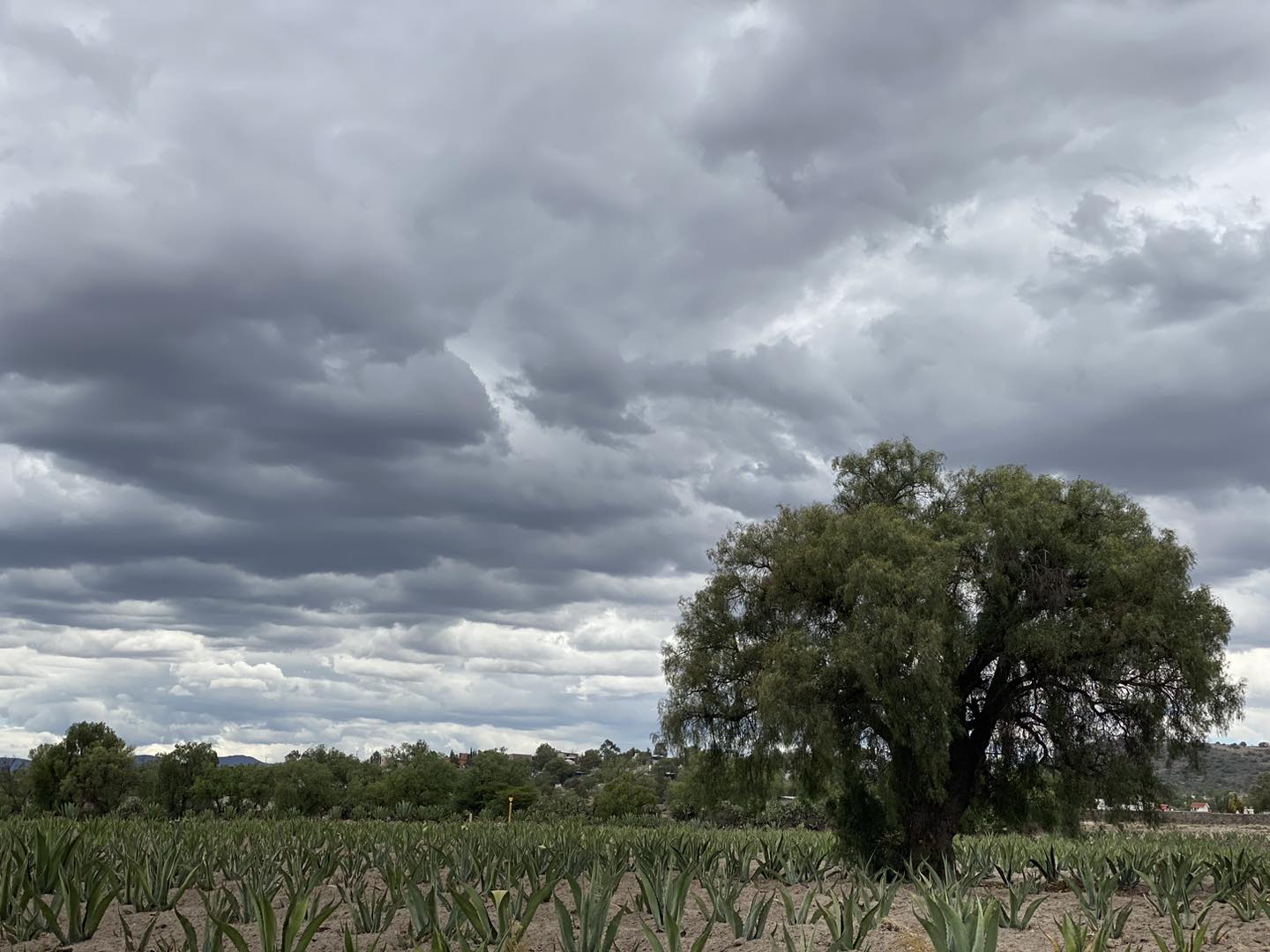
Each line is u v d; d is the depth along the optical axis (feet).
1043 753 106.42
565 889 62.69
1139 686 97.71
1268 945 43.19
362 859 73.46
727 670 105.60
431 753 393.70
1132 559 94.89
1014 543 98.12
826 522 104.47
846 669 94.68
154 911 53.42
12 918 45.21
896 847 99.19
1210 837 183.83
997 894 67.72
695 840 85.30
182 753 329.72
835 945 37.65
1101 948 33.58
